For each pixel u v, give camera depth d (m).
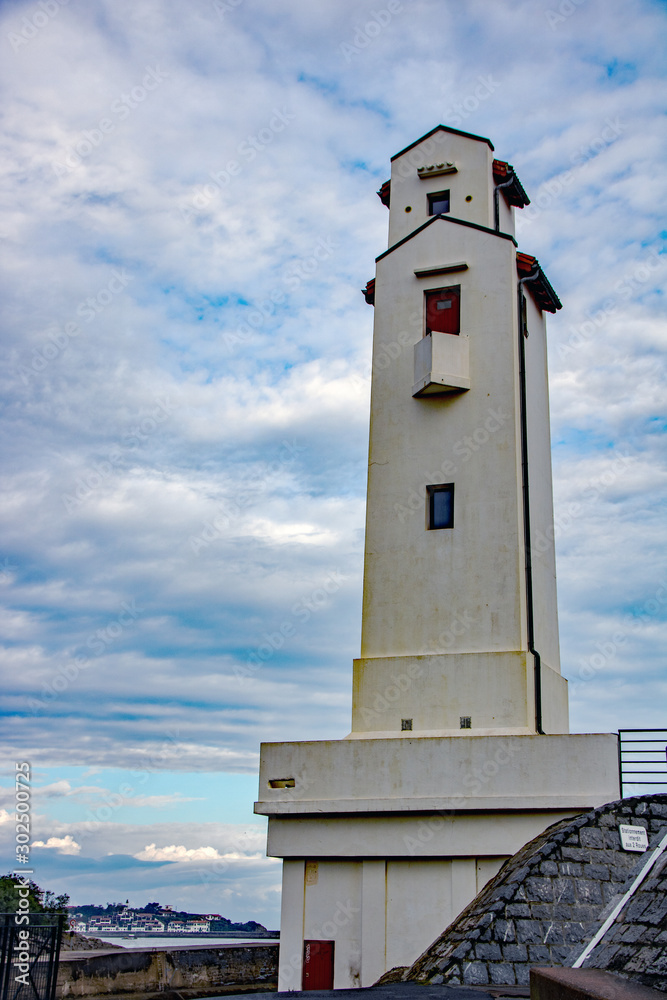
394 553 22.36
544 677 21.47
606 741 18.02
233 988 25.55
